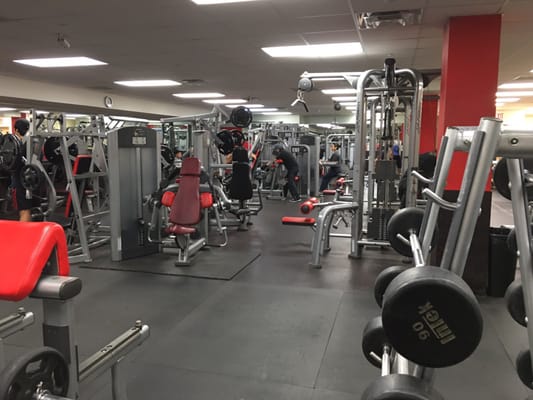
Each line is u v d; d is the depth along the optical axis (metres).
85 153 5.37
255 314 3.22
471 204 1.03
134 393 2.17
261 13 4.36
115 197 4.65
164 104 13.15
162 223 5.29
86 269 4.42
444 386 2.25
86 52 6.27
